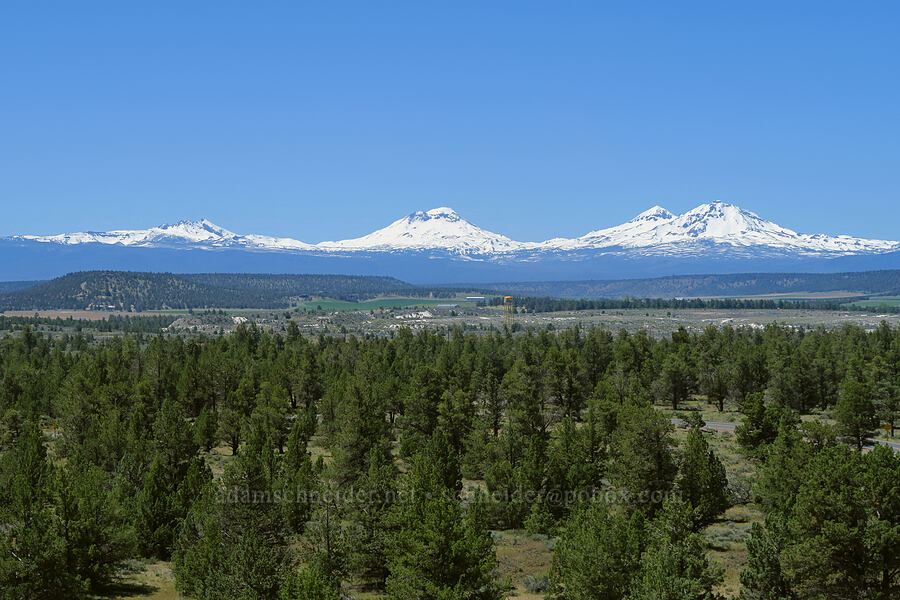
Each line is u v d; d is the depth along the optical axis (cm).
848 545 5672
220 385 16288
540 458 8919
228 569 5959
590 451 10044
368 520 7100
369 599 6594
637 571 5816
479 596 6009
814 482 5888
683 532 6128
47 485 7356
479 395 15938
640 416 8519
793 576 5741
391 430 12619
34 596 6347
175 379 16812
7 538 6581
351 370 18700
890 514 5766
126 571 7438
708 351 19062
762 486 8581
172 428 9862
